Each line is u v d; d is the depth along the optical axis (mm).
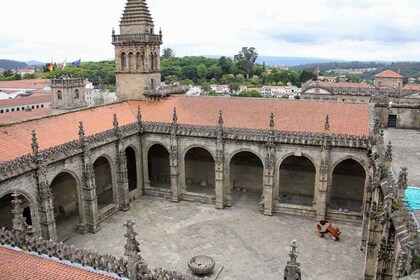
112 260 24219
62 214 62688
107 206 62219
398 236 26219
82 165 54375
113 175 62312
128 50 76750
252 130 60625
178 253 50250
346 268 46656
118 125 65938
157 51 79812
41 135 53562
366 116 61312
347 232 56062
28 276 22156
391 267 31641
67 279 21984
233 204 66500
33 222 47406
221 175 63000
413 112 66875
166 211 63688
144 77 77125
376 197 40219
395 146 54656
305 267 46844
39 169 46438
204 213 62844
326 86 142375
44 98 170125
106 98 182125
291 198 68125
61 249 25625
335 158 57438
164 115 71062
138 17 75375
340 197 68000
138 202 67562
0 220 51875
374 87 146875
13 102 156500
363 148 55188
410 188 35219
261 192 72062
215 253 50312
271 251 50750
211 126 63031
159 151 77688
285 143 58938
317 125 60938
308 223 59000
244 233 55750
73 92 119188
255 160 71375
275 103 67562
